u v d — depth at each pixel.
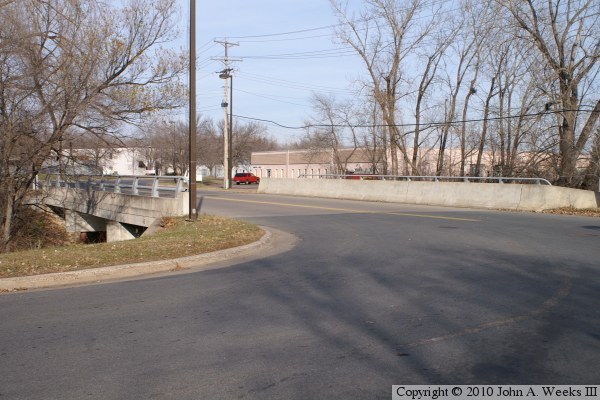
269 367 4.79
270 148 111.75
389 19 36.56
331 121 45.62
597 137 25.81
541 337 5.52
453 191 23.77
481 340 5.46
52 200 31.36
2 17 16.06
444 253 10.78
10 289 8.46
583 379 4.48
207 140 88.38
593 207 21.62
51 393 4.27
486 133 35.03
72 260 10.12
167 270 10.02
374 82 37.97
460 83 36.53
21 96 17.22
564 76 26.50
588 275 8.46
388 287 7.89
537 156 28.33
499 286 7.83
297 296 7.48
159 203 18.59
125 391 4.29
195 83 16.17
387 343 5.40
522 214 19.27
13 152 18.06
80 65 17.42
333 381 4.46
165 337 5.70
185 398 4.15
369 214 19.64
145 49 19.31
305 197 31.25
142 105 19.67
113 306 7.13
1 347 5.43
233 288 8.13
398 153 44.03
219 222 15.90
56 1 17.27
